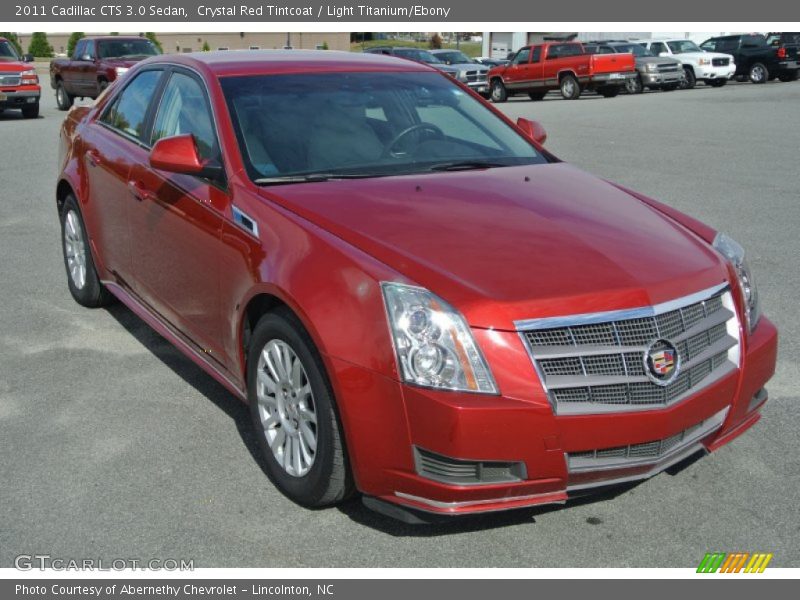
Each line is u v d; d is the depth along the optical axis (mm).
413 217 3545
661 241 3568
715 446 3477
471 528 3408
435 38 80625
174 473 3812
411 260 3191
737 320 3475
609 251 3377
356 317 3117
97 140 5504
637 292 3156
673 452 3248
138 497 3615
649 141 15305
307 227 3500
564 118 20125
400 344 3014
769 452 3975
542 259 3258
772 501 3576
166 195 4434
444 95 4926
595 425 3023
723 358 3438
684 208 9438
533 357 2992
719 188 10641
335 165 4156
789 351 5207
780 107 21797
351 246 3330
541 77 28531
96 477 3773
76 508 3531
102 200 5328
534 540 3330
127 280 5191
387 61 5156
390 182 3969
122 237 5090
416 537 3352
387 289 3082
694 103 23641
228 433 4195
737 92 27562
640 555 3234
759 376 3545
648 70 28828
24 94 19859
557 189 4051
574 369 3041
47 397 4594
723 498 3600
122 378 4852
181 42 56375
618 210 3865
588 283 3143
